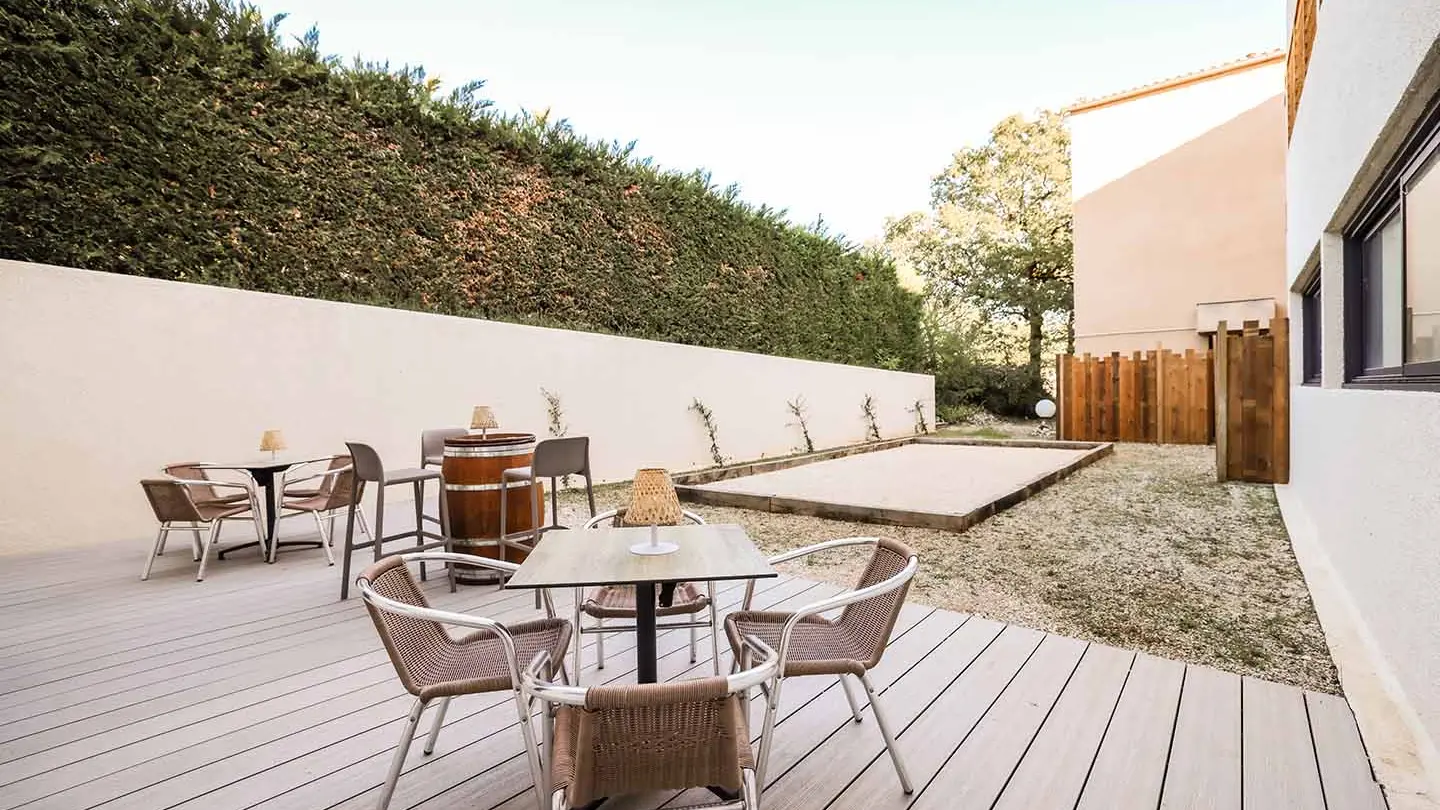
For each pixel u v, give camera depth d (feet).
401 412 24.50
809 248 44.14
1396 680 8.59
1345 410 12.32
